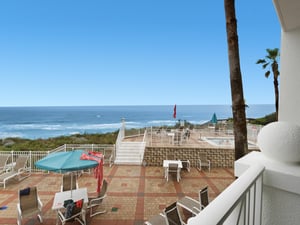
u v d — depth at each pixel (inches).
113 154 429.1
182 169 390.6
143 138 540.7
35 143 743.7
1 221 196.9
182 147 418.3
